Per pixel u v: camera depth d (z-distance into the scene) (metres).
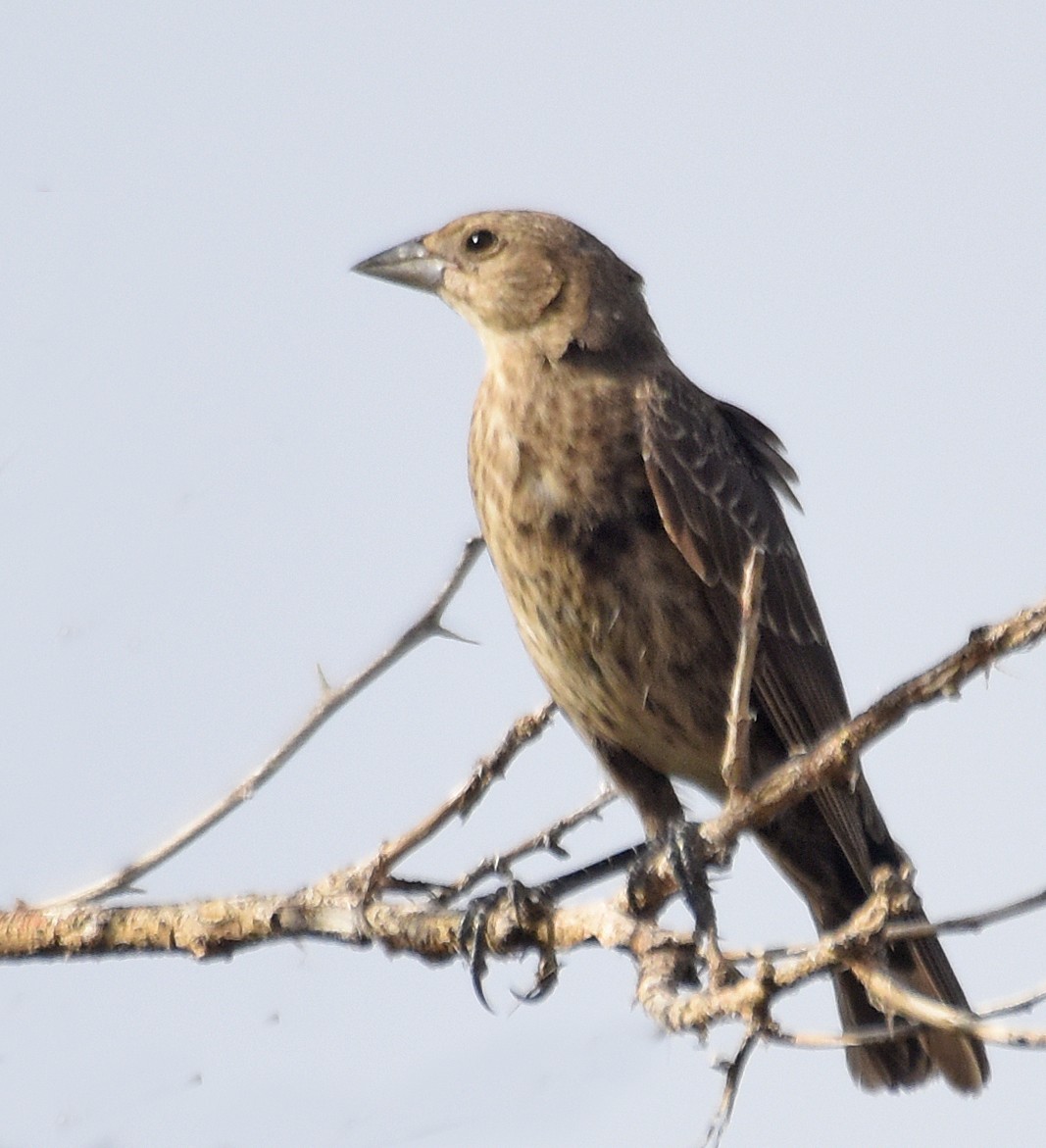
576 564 9.14
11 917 7.57
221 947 7.45
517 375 9.56
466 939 7.39
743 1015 5.46
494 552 9.41
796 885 9.21
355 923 7.38
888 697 6.00
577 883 9.15
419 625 7.63
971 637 5.79
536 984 7.38
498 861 7.62
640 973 6.47
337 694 7.61
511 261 9.86
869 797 9.15
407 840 7.36
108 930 7.46
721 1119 5.46
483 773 7.28
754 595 6.46
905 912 5.43
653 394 9.45
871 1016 8.73
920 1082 8.72
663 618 9.12
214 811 7.61
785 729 9.41
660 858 7.52
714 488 9.38
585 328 9.63
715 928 5.86
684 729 9.22
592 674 9.26
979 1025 5.12
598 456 9.23
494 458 9.35
